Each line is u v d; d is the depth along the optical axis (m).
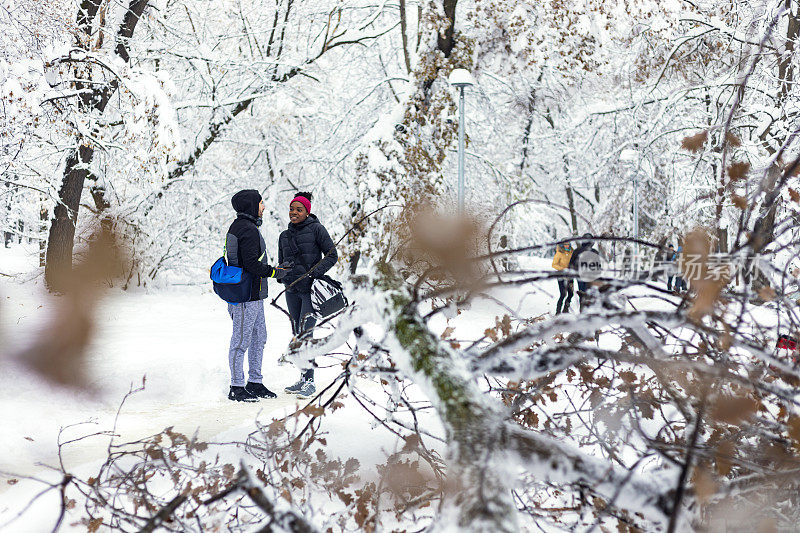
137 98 11.96
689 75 14.03
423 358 1.59
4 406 4.78
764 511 2.04
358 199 13.46
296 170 17.92
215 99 16.28
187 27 17.14
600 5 13.24
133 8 14.96
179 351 7.27
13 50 11.68
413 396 4.34
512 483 1.32
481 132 17.69
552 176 22.22
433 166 13.73
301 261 5.80
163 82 12.30
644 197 16.72
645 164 16.44
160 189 15.79
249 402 5.49
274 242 17.81
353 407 4.12
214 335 9.09
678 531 1.48
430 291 1.97
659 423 3.06
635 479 1.49
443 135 14.12
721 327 2.16
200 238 16.70
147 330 9.38
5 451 3.84
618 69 15.73
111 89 13.59
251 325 5.55
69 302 5.95
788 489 2.02
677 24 12.95
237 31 17.28
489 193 17.47
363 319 2.22
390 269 2.06
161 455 2.73
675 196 13.91
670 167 15.46
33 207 15.86
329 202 17.81
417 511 2.64
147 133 12.20
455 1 13.57
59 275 5.47
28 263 16.86
